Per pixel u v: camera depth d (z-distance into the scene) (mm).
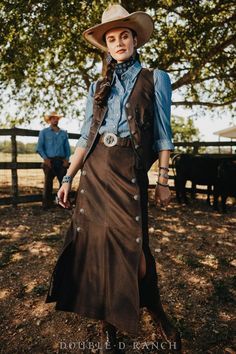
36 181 12234
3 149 9484
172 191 9312
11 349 2180
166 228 5289
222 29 7820
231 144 8398
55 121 6684
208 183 7207
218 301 2809
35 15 5875
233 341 2254
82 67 10680
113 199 1662
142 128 1678
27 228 5074
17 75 7738
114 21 1688
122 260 1640
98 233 1696
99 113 1734
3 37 6168
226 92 10766
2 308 2684
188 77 8391
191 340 2250
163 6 7258
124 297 1625
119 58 1751
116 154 1674
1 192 9156
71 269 1757
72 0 5621
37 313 2607
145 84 1716
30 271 3379
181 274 3373
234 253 4082
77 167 1912
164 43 8219
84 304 1727
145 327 2393
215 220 6047
